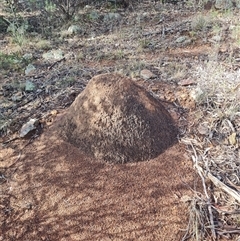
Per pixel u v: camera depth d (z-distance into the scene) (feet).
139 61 11.78
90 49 12.85
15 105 9.76
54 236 6.72
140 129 7.89
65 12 15.35
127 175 7.55
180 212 6.98
